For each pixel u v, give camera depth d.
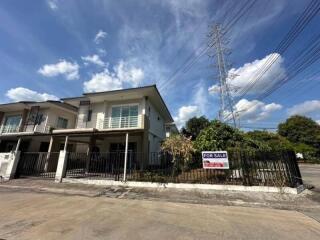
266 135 24.70
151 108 17.98
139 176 10.35
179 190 8.60
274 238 3.90
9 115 21.44
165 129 26.20
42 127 18.50
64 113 20.59
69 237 3.86
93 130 13.56
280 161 8.20
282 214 5.52
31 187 10.09
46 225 4.53
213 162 9.11
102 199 7.41
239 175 8.75
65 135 14.28
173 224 4.65
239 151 8.94
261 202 6.76
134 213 5.57
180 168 10.14
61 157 11.73
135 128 13.71
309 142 34.88
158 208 6.13
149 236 3.94
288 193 7.57
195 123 26.86
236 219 5.06
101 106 17.27
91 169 12.66
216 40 22.31
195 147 10.56
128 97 16.33
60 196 7.96
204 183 8.86
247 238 3.88
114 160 12.38
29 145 18.64
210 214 5.50
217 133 11.02
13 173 12.55
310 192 7.89
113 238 3.83
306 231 4.25
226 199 7.16
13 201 7.05
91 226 4.48
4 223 4.66
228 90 21.61
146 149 14.61
